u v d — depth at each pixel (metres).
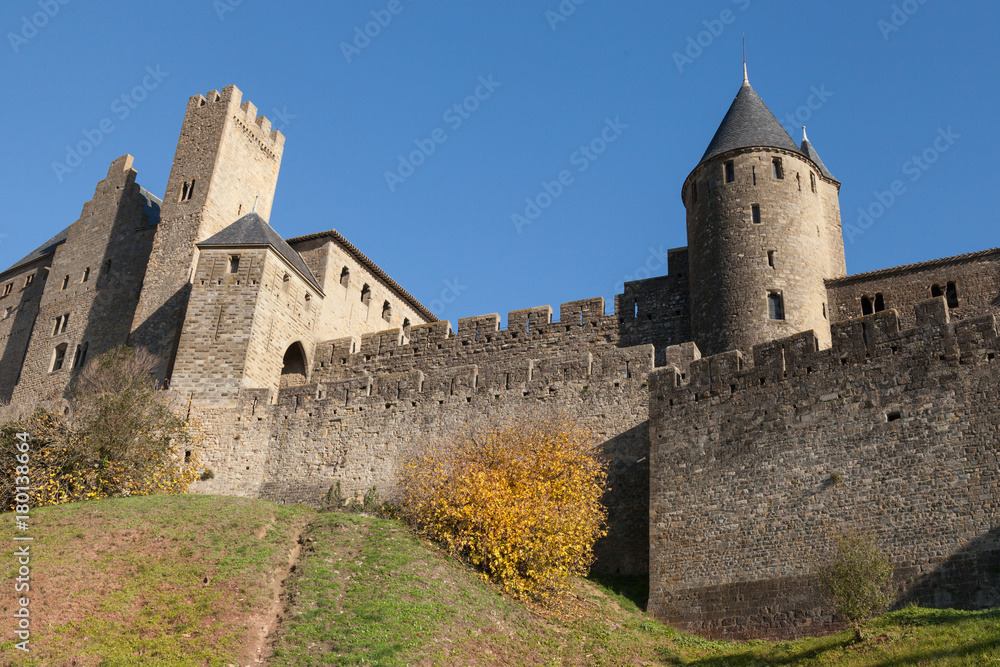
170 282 52.41
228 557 27.69
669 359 38.38
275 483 42.81
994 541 23.88
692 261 43.84
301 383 50.81
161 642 23.20
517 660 24.28
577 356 39.25
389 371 49.91
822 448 28.05
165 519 30.28
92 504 31.66
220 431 44.53
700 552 29.14
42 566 26.28
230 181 56.47
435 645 23.48
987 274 39.53
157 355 49.84
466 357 48.44
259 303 47.56
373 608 24.83
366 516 32.00
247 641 23.64
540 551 29.25
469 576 28.25
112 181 64.31
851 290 41.69
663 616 28.84
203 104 58.47
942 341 27.00
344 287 55.75
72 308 60.22
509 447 34.56
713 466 30.22
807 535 27.19
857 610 22.98
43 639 22.84
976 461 25.09
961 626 21.77
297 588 26.19
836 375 28.69
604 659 24.75
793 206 42.75
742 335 40.28
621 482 35.25
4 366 64.12
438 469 33.38
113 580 26.06
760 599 27.16
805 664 22.28
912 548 25.12
